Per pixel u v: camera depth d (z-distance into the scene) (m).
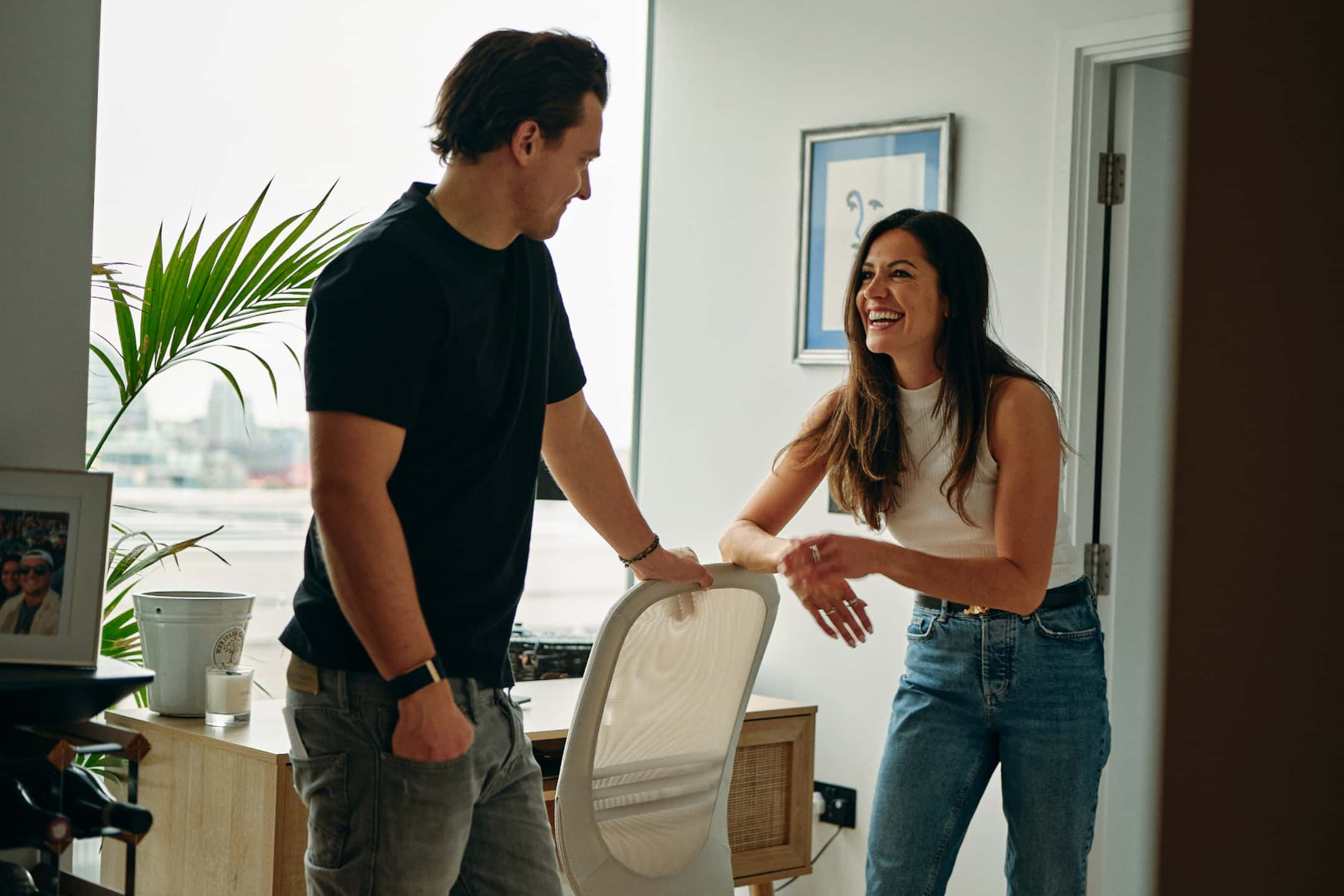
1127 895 2.88
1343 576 0.20
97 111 1.73
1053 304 2.85
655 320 3.64
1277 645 0.20
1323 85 0.20
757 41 3.44
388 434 1.26
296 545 2.85
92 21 1.72
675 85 3.61
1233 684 0.21
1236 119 0.21
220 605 2.31
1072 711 1.90
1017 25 2.93
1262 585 0.21
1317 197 0.20
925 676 1.98
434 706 1.25
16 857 1.64
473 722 1.38
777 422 3.36
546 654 3.10
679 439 3.57
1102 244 2.86
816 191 3.28
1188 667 0.22
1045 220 2.87
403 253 1.29
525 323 1.42
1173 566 0.22
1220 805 0.21
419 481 1.34
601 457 1.67
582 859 1.61
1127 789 2.88
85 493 1.59
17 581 1.56
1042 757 1.90
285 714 1.37
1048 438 1.86
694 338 3.55
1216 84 0.21
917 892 1.97
